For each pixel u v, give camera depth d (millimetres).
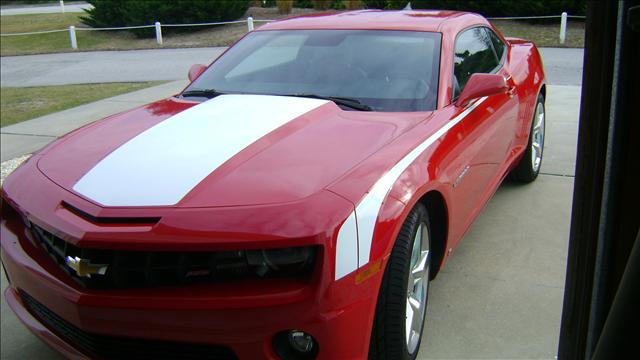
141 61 15000
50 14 29844
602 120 1165
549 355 2688
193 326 1971
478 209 3438
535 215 4316
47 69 14555
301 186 2148
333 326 1972
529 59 4781
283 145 2492
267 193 2105
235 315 1941
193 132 2674
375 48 3414
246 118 2801
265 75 3432
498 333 2873
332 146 2494
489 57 4094
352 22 3725
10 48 19875
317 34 3645
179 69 13016
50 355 2904
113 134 2824
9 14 31250
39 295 2322
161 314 1987
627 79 1112
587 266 1242
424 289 2664
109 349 2164
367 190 2156
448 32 3510
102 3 21594
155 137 2668
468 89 3094
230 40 18344
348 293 1999
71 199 2264
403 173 2350
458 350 2744
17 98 9977
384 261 2123
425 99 3082
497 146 3707
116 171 2371
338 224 1998
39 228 2396
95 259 2098
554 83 9422
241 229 1968
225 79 3521
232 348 1978
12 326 3180
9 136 7180
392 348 2270
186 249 1973
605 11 1120
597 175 1193
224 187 2160
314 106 2947
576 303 1274
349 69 3301
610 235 1182
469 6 17797
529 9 17062
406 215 2238
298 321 1946
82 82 11867
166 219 2035
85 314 2086
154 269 2037
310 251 1977
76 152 2660
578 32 15836
